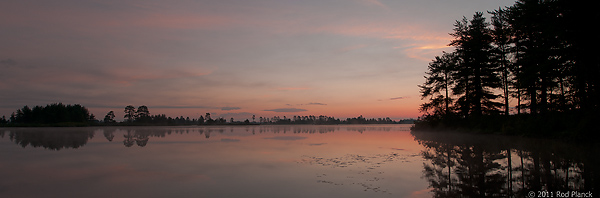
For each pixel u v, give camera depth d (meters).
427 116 47.34
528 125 27.05
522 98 33.72
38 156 17.53
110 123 139.38
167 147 22.83
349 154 17.84
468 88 38.81
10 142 27.92
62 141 29.16
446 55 43.38
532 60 28.83
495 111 37.59
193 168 13.25
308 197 8.57
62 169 13.10
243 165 13.99
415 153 18.11
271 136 38.91
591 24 21.03
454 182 10.17
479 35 38.19
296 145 24.16
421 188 9.49
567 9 22.31
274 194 8.91
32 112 119.06
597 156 15.17
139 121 153.50
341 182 10.40
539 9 24.92
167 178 11.17
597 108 20.53
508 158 15.11
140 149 21.30
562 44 24.30
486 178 10.68
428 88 44.75
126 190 9.41
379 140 29.47
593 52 21.41
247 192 9.12
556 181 9.98
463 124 39.25
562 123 24.00
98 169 13.05
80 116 124.75
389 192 9.06
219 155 17.67
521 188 9.16
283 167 13.43
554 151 17.36
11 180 10.86
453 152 18.16
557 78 27.56
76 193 9.10
